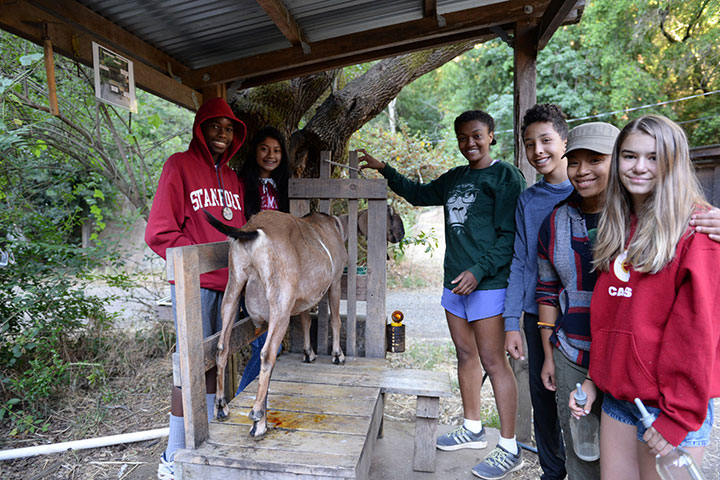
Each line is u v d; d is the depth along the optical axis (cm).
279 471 165
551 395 213
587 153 167
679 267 129
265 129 286
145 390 372
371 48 279
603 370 149
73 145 443
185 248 170
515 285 220
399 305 678
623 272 145
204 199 242
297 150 401
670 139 132
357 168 286
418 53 429
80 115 443
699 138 1032
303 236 214
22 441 293
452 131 1112
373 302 283
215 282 235
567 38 1126
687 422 122
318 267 218
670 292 131
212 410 234
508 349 215
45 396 333
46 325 363
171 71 297
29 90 413
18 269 359
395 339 289
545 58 1129
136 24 256
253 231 186
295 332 298
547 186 216
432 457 251
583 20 1111
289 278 191
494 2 264
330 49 284
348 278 285
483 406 340
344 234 284
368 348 286
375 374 255
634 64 1070
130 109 254
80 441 283
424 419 248
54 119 425
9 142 360
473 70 1332
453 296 261
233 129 265
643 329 135
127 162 446
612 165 147
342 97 413
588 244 171
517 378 289
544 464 217
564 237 179
